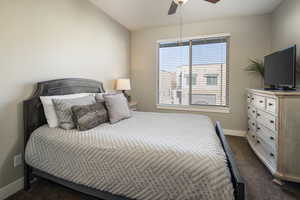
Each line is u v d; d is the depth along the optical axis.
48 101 1.86
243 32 3.24
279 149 1.79
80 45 2.56
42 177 1.72
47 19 2.04
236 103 3.39
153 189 1.17
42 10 1.97
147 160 1.21
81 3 2.55
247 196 1.63
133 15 3.21
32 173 1.76
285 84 2.11
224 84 3.54
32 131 1.78
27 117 1.74
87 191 1.44
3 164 1.63
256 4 2.73
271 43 3.05
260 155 2.24
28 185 1.75
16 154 1.73
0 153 1.61
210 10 2.96
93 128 1.80
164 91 4.06
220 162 1.07
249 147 2.84
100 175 1.34
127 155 1.27
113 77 3.45
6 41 1.63
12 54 1.68
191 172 1.07
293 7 2.33
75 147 1.46
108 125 1.95
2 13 1.59
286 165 1.76
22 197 1.64
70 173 1.47
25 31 1.79
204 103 3.73
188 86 3.84
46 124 1.90
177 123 2.03
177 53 3.88
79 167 1.42
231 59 3.36
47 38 2.04
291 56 1.99
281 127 1.77
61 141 1.54
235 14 3.13
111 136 1.51
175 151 1.19
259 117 2.39
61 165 1.51
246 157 2.48
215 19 3.38
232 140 3.16
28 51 1.83
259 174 2.02
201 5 2.77
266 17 3.09
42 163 1.61
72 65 2.42
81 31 2.57
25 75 1.80
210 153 1.15
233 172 1.01
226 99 3.54
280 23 2.71
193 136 1.51
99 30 2.98
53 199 1.60
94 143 1.43
